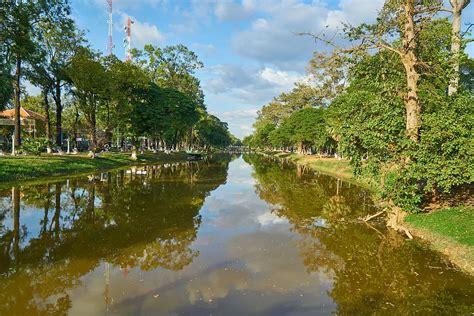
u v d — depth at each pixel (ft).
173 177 101.04
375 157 44.80
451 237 35.17
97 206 54.75
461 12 53.88
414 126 42.63
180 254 33.76
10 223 43.27
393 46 49.42
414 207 43.42
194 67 191.11
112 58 126.62
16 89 95.91
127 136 144.25
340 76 147.33
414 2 44.14
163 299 24.02
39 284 26.14
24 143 96.84
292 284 27.02
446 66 47.06
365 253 34.45
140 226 43.80
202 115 255.91
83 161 105.60
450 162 39.11
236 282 27.25
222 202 62.95
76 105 132.46
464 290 25.84
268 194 73.56
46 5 77.97
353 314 22.33
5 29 65.98
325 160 149.69
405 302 24.02
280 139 260.21
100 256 32.60
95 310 22.20
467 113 41.73
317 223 47.26
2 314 21.43
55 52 110.01
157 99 147.54
